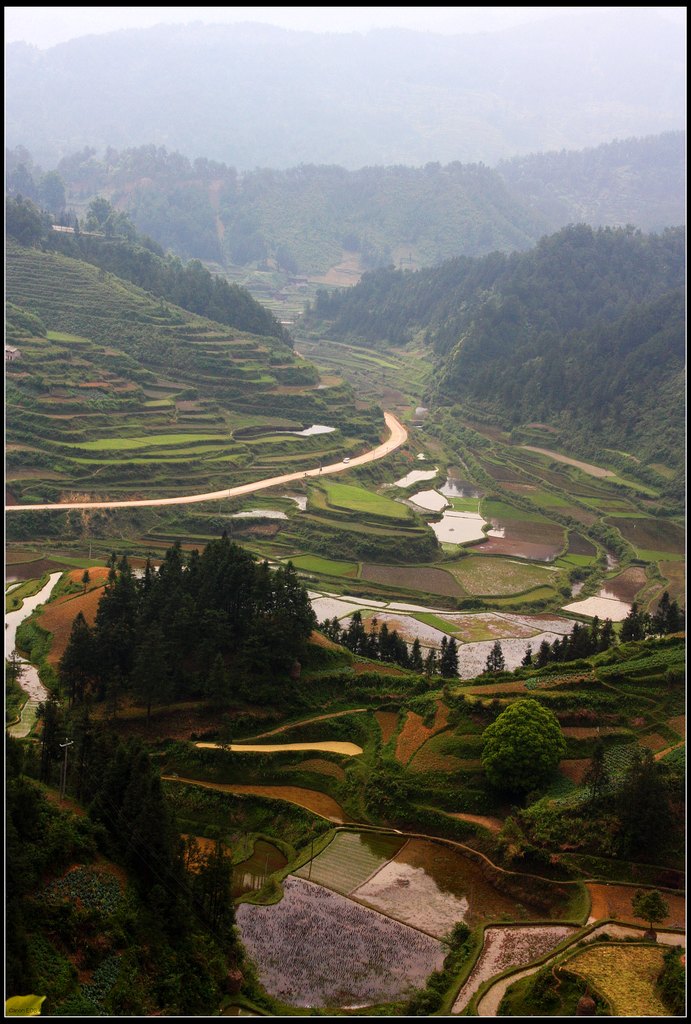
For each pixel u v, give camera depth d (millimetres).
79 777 74812
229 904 68688
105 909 61000
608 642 116438
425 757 90188
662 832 78688
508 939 70438
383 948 69438
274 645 100750
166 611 101000
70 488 179250
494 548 187375
